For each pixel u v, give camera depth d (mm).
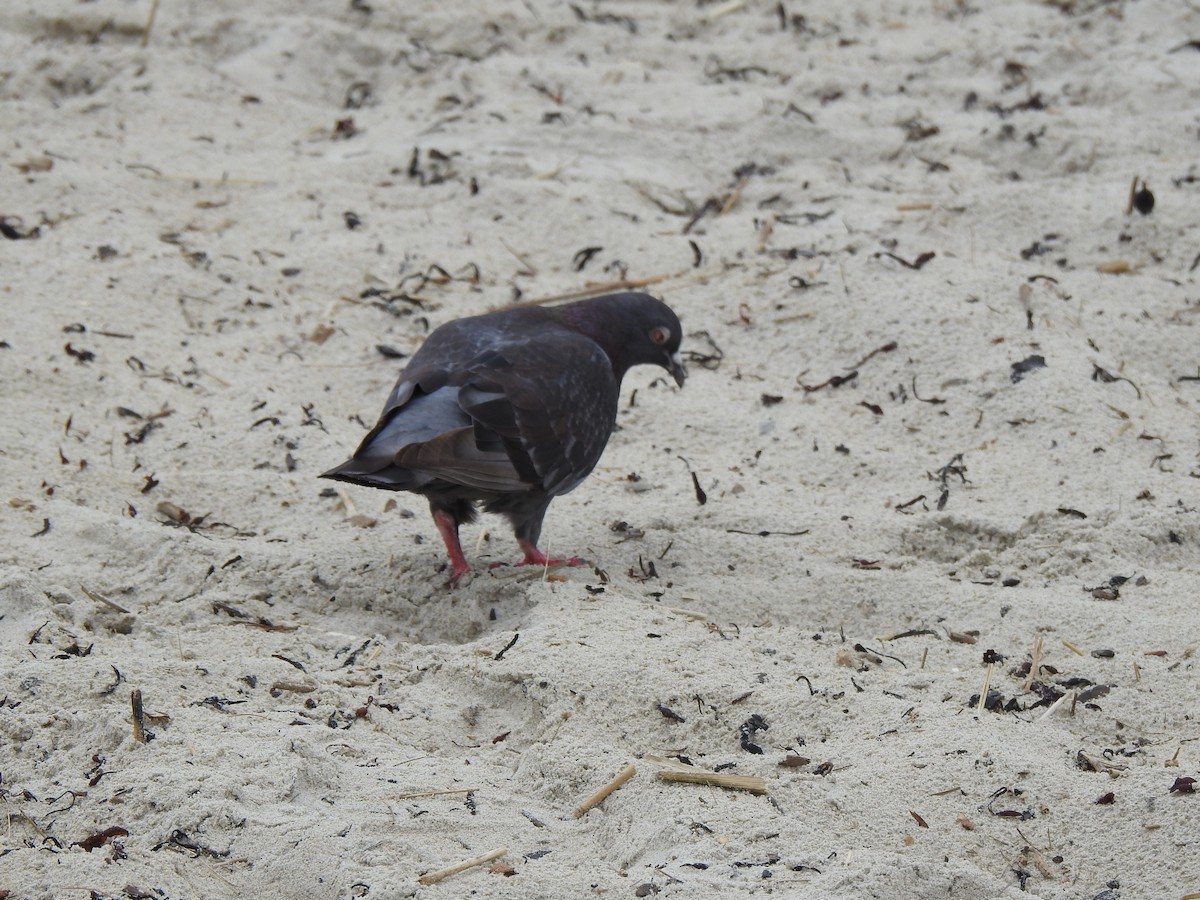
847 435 12039
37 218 14656
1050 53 18359
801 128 16922
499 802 7406
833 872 6770
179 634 9008
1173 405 12336
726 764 7746
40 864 6754
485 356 9852
